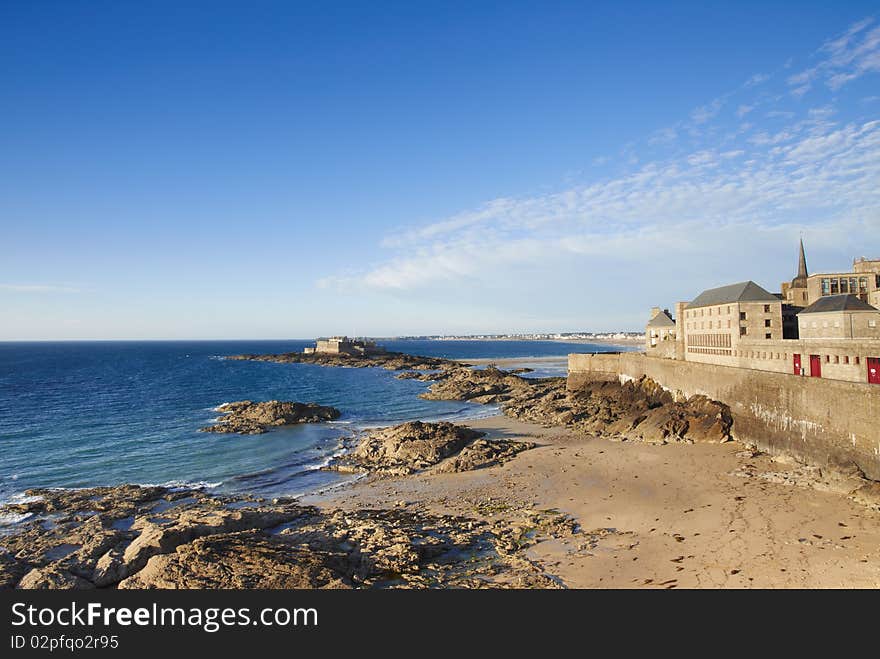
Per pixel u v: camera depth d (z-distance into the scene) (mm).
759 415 54781
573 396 98188
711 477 46500
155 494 48125
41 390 128500
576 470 51594
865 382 45188
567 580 29297
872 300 73875
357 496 47531
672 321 107375
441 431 66000
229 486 51750
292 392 126562
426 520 39625
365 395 121875
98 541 33875
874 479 39781
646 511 39531
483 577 30109
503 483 48844
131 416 89875
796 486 42312
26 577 29422
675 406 68500
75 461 60719
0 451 65188
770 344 60375
